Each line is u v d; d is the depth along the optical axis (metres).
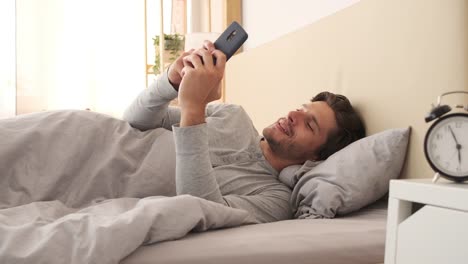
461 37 1.02
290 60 1.91
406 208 0.72
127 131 1.23
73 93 3.69
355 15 1.46
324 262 0.82
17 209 0.90
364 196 1.11
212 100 1.12
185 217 0.82
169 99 1.23
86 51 3.71
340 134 1.37
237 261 0.76
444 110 0.72
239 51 2.75
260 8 2.55
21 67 3.56
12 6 3.50
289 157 1.37
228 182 1.25
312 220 1.05
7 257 0.65
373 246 0.86
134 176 1.14
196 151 1.05
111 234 0.69
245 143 1.39
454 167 0.69
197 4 3.81
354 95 1.45
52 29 3.62
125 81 3.80
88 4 3.70
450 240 0.63
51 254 0.66
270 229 0.93
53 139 1.10
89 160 1.13
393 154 1.15
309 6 1.98
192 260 0.75
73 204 1.07
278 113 2.01
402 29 1.22
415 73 1.16
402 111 1.21
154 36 3.66
